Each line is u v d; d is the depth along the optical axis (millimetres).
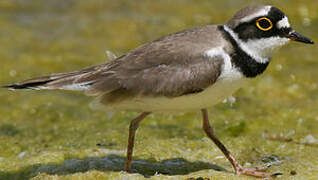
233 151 11594
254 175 9883
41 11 22688
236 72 9281
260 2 22938
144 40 19734
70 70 17328
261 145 11930
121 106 9703
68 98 16016
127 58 9664
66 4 23453
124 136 12766
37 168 10727
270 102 15141
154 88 9320
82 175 9867
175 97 9328
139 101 9484
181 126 13695
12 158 11562
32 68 17531
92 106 9852
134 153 11297
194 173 9992
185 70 9242
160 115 14336
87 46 19359
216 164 10891
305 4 22453
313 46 19078
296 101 15203
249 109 14641
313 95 15555
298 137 12664
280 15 9391
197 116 14297
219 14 21875
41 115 14703
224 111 14555
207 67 9148
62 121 14297
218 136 12914
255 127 13477
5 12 22375
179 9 22672
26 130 13711
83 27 21094
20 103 15469
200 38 9492
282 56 18359
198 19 21375
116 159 10930
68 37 20234
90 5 23328
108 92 9516
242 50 9312
